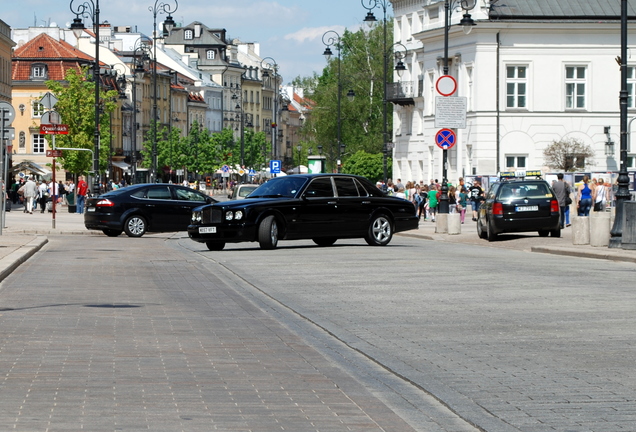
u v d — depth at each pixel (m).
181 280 20.39
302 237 29.88
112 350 11.39
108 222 38.62
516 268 22.70
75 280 20.09
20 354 11.05
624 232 28.72
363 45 109.00
